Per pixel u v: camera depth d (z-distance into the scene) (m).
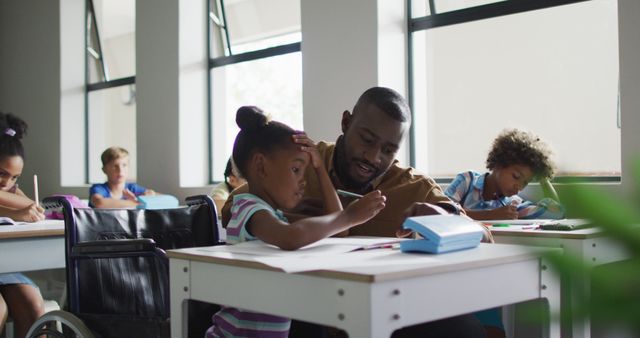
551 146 2.58
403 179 1.59
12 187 2.83
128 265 1.55
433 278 0.87
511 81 3.07
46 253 2.18
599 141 2.79
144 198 3.88
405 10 3.38
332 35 3.43
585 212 0.24
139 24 4.67
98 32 5.55
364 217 1.16
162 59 4.52
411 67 3.38
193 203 1.85
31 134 5.74
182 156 4.44
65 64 5.48
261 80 4.22
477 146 3.21
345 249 1.07
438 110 3.33
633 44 2.48
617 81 2.73
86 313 1.42
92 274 1.50
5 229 2.16
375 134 1.45
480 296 0.93
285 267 0.87
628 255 0.23
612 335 0.23
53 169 5.53
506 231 1.90
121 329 1.34
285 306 0.91
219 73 4.53
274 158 1.25
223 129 4.52
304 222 1.10
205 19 4.54
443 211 1.25
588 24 2.80
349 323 0.81
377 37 3.24
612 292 0.23
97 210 1.60
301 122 3.89
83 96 5.58
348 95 3.36
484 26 3.14
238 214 1.24
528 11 2.98
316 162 1.36
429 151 3.38
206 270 1.04
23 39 5.82
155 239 1.68
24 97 5.82
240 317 1.21
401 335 1.25
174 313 1.11
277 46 4.09
